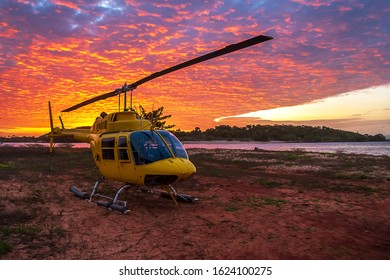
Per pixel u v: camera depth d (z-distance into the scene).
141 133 7.92
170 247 5.41
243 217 7.34
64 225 6.64
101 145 8.90
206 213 7.77
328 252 5.18
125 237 5.93
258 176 14.41
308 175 14.89
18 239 5.62
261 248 5.35
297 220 7.07
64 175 14.62
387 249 5.33
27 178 13.16
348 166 18.11
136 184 8.20
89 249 5.29
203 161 23.05
